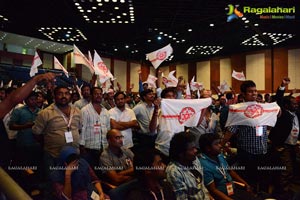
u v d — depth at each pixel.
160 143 3.79
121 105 4.58
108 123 4.39
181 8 11.96
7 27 17.56
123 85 22.05
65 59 23.22
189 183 2.75
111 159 3.70
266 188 4.38
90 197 3.09
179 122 3.77
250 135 3.70
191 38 16.56
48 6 13.22
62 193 2.82
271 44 16.78
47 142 3.58
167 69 23.47
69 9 13.28
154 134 4.59
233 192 3.25
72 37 18.55
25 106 4.68
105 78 6.06
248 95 3.73
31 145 4.52
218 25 14.00
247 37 15.73
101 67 6.05
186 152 2.79
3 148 2.04
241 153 3.81
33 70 6.32
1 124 2.11
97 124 4.25
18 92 1.60
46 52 23.30
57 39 19.38
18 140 4.56
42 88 8.09
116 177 3.52
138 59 22.98
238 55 18.92
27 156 4.50
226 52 19.39
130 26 15.25
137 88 22.94
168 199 2.60
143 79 23.27
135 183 2.56
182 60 22.38
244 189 3.50
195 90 9.80
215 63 20.31
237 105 3.75
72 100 6.80
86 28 16.27
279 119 4.68
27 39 20.17
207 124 4.59
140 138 4.71
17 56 22.06
